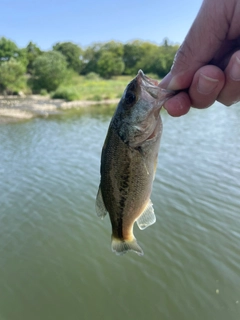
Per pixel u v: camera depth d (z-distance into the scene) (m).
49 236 0.51
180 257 0.46
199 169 0.76
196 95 0.14
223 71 0.13
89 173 0.78
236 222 0.53
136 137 0.16
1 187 0.69
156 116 0.16
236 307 0.37
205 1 0.13
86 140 1.15
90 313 0.37
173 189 0.66
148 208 0.17
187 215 0.56
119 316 0.37
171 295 0.39
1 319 0.36
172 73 0.14
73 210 0.59
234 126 1.26
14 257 0.46
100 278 0.42
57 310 0.37
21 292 0.40
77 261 0.46
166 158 0.85
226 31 0.13
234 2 0.12
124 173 0.16
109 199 0.17
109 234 0.52
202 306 0.38
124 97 0.16
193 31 0.13
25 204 0.61
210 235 0.50
